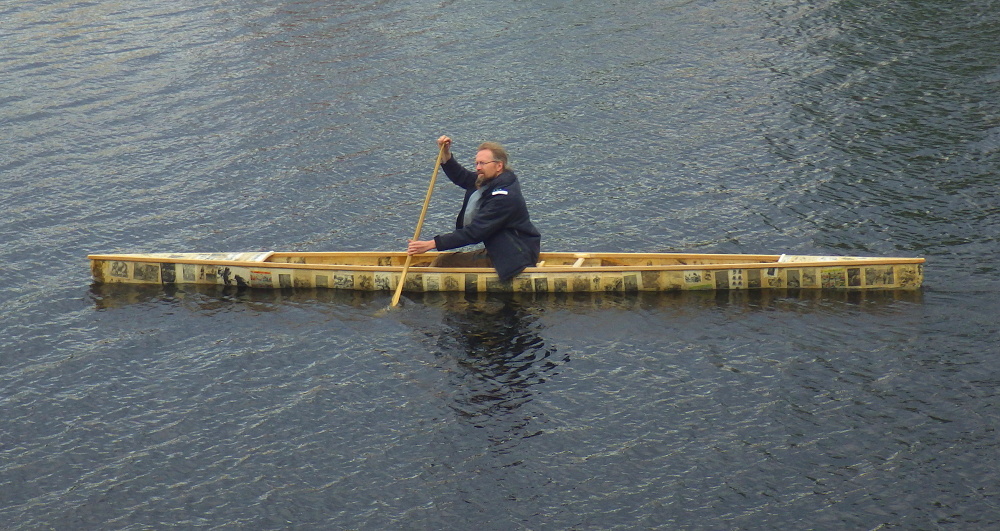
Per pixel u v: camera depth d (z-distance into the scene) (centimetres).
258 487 2439
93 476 2491
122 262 3459
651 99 5172
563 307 3256
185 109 5078
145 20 6353
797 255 3419
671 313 3191
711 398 2741
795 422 2622
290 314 3244
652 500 2364
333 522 2320
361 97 5222
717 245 3709
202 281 3441
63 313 3269
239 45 5934
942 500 2322
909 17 6216
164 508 2375
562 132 4816
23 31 6144
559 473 2464
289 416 2712
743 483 2409
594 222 3947
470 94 5269
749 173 4316
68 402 2792
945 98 4997
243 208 4106
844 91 5159
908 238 3656
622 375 2862
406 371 2911
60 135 4791
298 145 4684
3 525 2333
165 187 4291
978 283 3284
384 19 6378
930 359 2862
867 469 2436
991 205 3875
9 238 3831
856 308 3166
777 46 5828
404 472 2481
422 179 4366
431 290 3366
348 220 4003
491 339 3072
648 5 6588
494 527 2294
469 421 2672
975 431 2547
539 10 6512
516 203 3275
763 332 3053
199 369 2939
